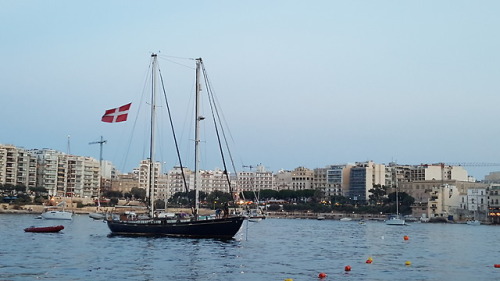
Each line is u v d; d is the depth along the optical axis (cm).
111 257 6919
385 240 12331
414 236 14600
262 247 9000
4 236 10006
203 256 7206
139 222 10044
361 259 7538
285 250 8706
